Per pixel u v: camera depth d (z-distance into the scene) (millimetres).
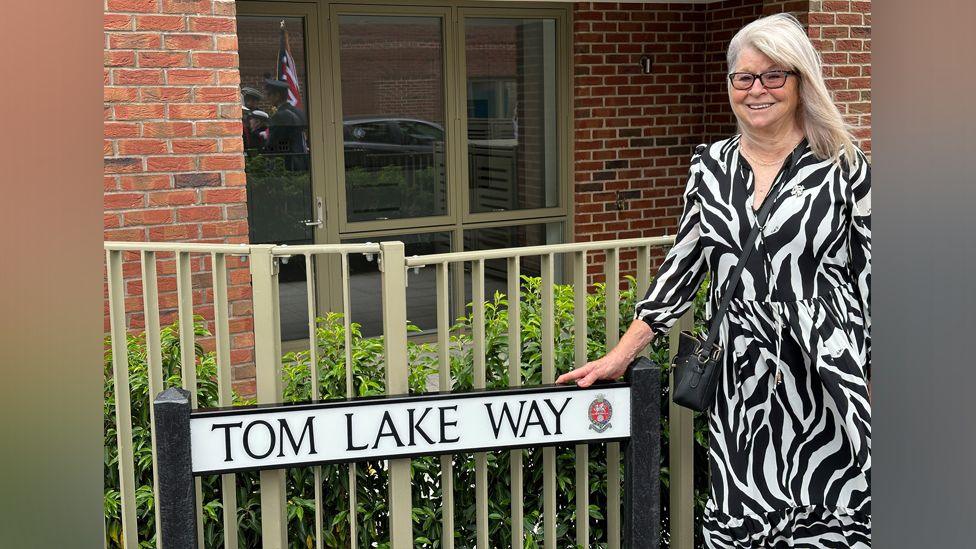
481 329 2996
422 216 7301
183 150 4871
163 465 2688
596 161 7809
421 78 7164
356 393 3084
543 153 7723
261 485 2828
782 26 2648
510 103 7520
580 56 7625
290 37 6684
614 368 2928
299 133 6793
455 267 7504
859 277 2703
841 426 2701
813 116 2650
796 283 2670
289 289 6910
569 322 3342
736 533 2834
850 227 2684
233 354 5012
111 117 4730
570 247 3035
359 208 7082
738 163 2762
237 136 4973
